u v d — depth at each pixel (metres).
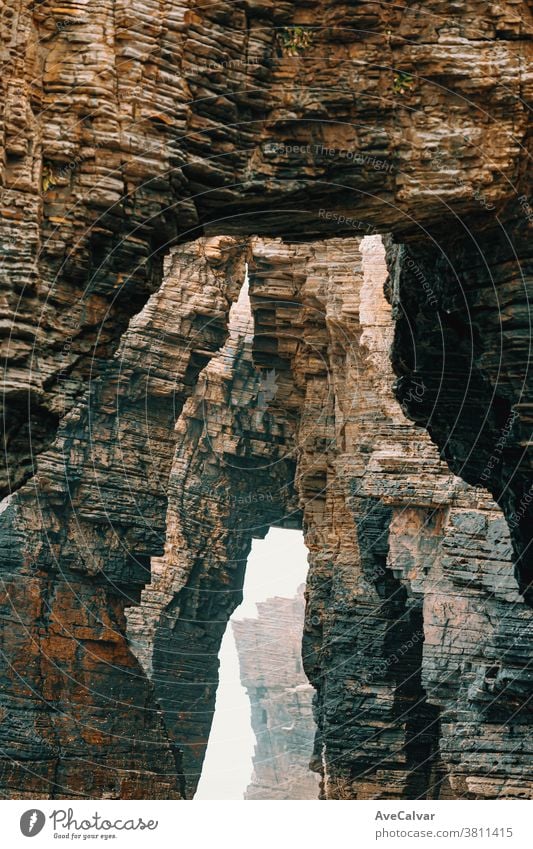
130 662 65.81
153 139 34.19
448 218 36.72
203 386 85.31
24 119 32.88
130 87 34.00
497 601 53.53
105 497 68.00
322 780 67.88
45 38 33.72
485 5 35.59
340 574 66.06
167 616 85.69
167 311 71.75
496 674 52.28
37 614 64.06
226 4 34.91
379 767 62.62
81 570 66.31
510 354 37.47
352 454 65.75
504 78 35.44
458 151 35.75
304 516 71.81
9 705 61.59
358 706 63.44
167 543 85.44
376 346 64.81
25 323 33.06
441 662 55.38
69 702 63.34
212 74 34.84
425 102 35.84
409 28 35.59
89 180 33.75
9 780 60.38
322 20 35.53
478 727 51.75
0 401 32.84
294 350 71.56
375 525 64.38
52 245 33.59
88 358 34.88
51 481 66.19
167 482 71.31
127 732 64.25
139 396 70.88
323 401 71.00
